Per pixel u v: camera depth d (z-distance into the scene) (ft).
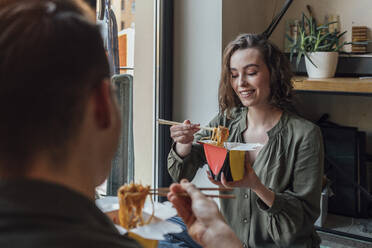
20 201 1.18
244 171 4.33
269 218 4.60
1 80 1.25
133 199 2.50
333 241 8.40
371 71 8.57
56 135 1.28
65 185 1.30
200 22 8.20
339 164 9.32
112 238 1.29
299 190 4.79
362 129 9.96
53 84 1.27
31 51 1.26
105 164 1.56
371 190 9.50
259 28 9.75
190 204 2.53
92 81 1.38
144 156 8.13
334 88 7.82
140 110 7.87
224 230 2.31
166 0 8.14
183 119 8.52
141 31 7.62
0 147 1.26
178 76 8.47
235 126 5.37
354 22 9.55
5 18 1.33
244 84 5.01
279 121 5.01
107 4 6.54
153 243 2.57
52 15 1.35
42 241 1.12
